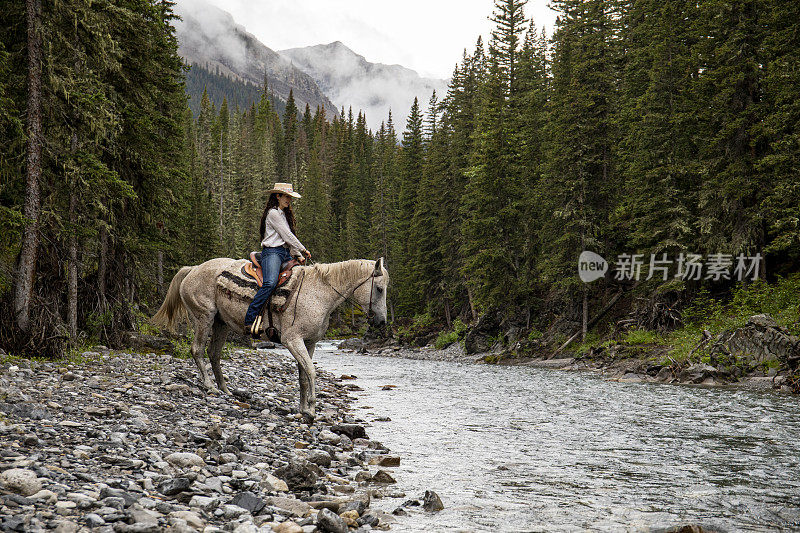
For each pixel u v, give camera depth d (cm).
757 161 2458
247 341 3266
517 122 4291
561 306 3619
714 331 2383
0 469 427
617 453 749
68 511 365
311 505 476
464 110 4891
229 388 1044
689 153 2858
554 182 3447
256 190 9388
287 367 1898
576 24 3500
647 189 2866
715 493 548
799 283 2406
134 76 1698
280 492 507
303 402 916
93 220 1511
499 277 3812
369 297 847
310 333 859
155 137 1777
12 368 910
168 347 1653
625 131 3309
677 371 2025
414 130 6284
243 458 600
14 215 1084
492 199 3788
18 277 1141
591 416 1104
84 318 1552
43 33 1179
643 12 3406
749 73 2508
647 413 1145
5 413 612
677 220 2698
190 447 602
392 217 6975
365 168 9388
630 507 500
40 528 332
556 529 438
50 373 965
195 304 938
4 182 1198
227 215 9125
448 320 4966
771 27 2503
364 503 484
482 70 5144
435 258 5228
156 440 610
